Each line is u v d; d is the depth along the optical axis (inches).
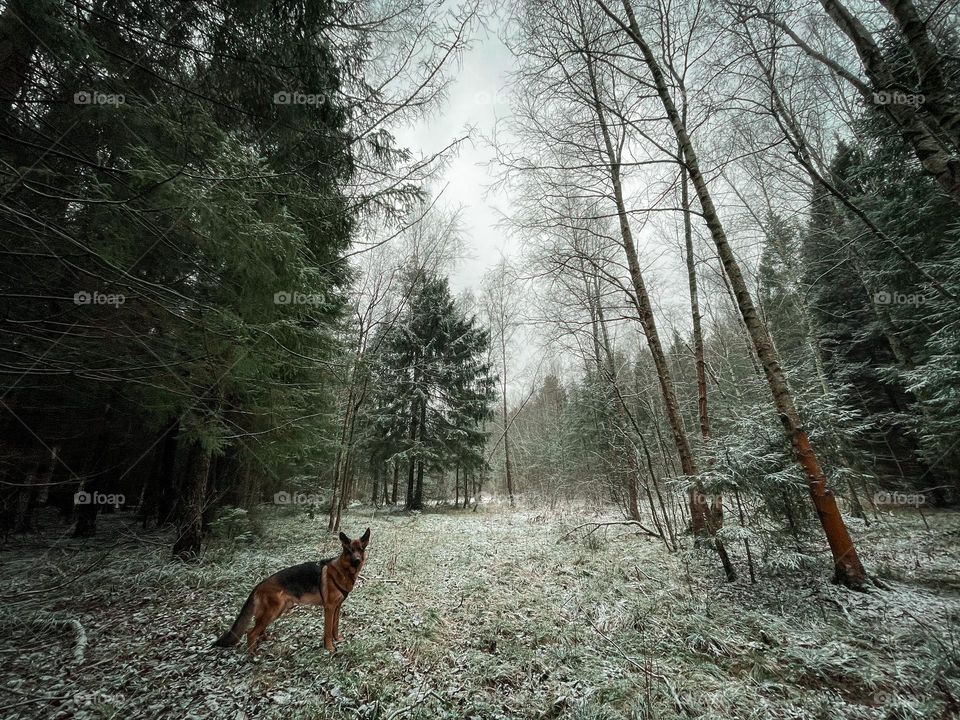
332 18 206.4
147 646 159.0
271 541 360.8
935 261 345.4
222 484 424.8
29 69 131.1
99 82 141.4
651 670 142.4
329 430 355.9
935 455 414.3
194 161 171.2
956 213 339.9
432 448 769.6
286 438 279.4
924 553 304.0
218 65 192.1
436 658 152.4
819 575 222.8
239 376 187.5
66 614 185.0
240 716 117.1
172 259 184.2
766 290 531.2
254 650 155.6
